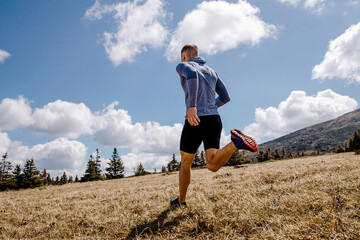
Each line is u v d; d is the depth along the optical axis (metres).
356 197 1.75
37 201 4.63
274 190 2.54
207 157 2.08
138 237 1.69
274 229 1.43
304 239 1.21
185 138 2.25
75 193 5.87
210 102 2.24
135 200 3.33
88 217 2.52
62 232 2.14
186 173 2.33
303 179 2.91
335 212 1.50
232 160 44.25
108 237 1.85
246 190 2.80
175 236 1.60
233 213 1.82
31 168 41.28
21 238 2.08
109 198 3.94
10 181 39.41
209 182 4.59
